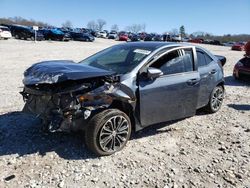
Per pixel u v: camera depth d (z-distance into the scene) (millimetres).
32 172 3926
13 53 18297
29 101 4547
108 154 4496
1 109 6285
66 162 4230
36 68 4527
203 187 3863
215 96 6820
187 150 4906
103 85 4375
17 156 4293
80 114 4168
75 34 42375
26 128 5262
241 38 97750
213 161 4574
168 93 5156
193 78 5652
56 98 4176
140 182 3887
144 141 5141
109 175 3994
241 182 4027
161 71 4922
